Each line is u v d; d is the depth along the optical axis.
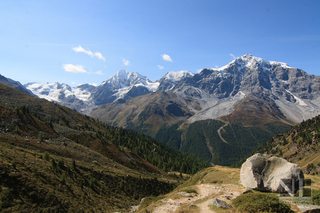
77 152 99.69
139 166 134.88
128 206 67.56
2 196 38.75
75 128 157.38
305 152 172.88
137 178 93.69
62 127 136.62
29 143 85.75
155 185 98.06
